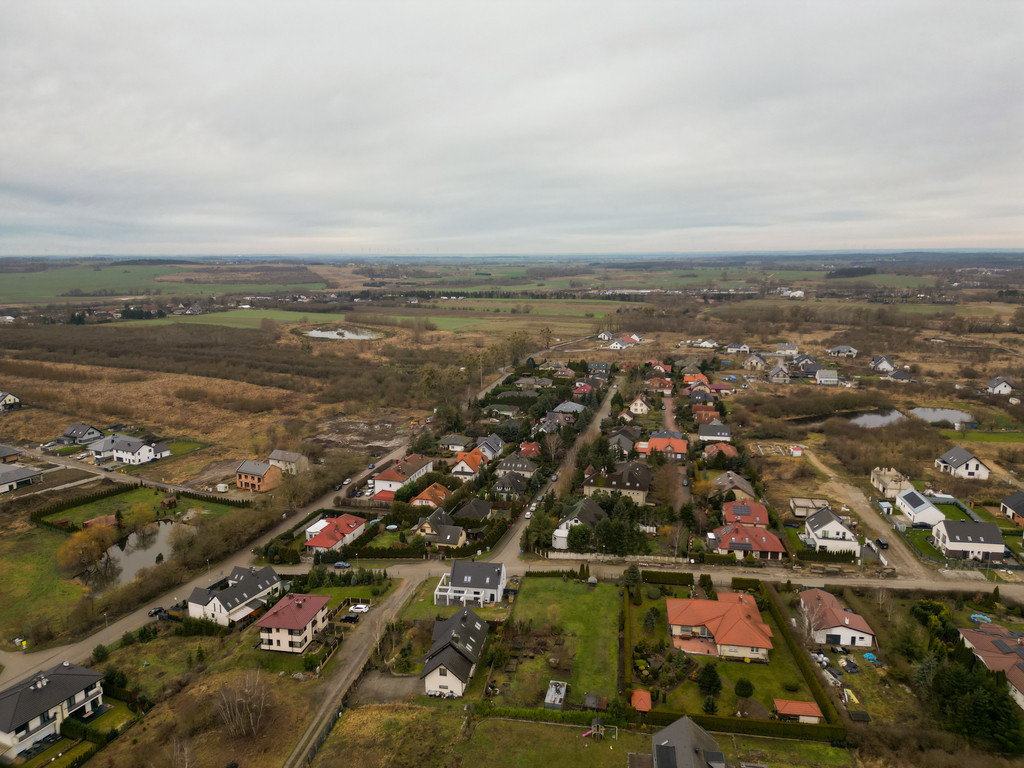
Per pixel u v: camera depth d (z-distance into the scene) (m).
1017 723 54.97
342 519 101.38
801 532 100.31
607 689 63.50
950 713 57.03
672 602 74.75
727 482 111.56
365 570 87.94
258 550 94.94
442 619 73.81
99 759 55.47
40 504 113.75
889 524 102.75
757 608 76.75
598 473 121.62
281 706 61.75
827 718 58.12
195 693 63.88
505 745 56.12
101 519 103.50
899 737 55.59
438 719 59.56
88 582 88.38
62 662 69.69
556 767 53.56
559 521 100.75
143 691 64.56
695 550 93.81
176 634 75.50
